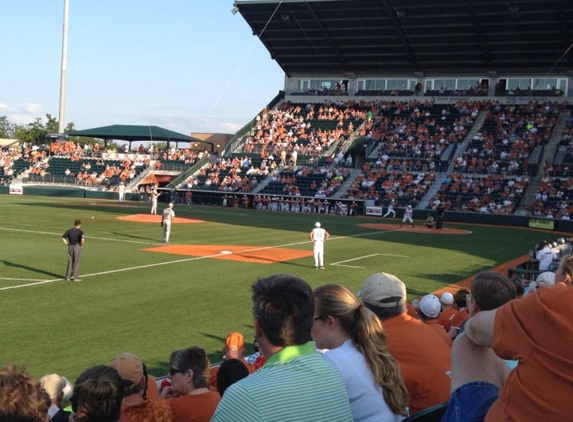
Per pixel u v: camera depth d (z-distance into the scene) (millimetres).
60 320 14484
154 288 18750
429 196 55656
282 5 60594
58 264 22406
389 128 64812
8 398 3469
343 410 3510
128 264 23078
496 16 55812
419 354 4922
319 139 66188
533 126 59812
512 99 63438
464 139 61000
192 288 18969
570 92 61688
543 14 54188
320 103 71438
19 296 16891
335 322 4410
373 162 61844
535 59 60469
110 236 31922
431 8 56906
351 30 62375
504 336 3037
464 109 63656
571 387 2850
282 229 40062
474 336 3381
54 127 112375
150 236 32656
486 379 3686
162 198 64688
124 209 50719
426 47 62375
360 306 4508
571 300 2920
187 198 63625
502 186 54094
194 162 69375
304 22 62594
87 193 65750
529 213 50969
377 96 69125
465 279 22812
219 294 18172
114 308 15914
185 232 35688
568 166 53938
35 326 13844
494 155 57750
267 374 3420
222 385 5477
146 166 68562
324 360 3670
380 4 57781
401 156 61000
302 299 3635
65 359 11586
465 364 3713
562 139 57250
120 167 69125
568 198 50656
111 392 4121
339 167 62875
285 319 3568
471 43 60062
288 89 73812
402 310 5223
